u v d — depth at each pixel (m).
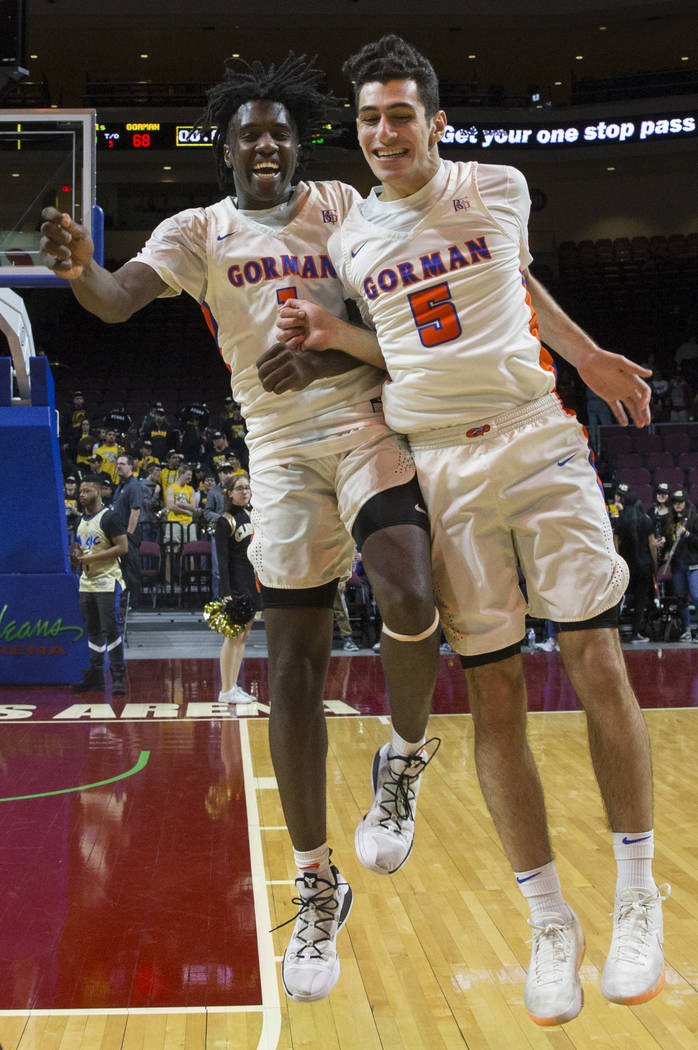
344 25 20.52
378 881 4.17
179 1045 2.81
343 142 19.86
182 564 12.34
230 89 2.50
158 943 3.52
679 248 21.45
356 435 2.42
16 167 6.71
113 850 4.56
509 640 2.29
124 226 21.88
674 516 12.40
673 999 3.10
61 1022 2.94
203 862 4.39
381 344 2.32
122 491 11.89
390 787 2.48
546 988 2.15
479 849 4.57
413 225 2.26
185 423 15.08
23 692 8.90
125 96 20.39
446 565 2.30
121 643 8.84
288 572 2.46
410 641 2.25
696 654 11.24
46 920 3.73
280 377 2.28
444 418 2.27
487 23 20.56
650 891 2.17
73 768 6.15
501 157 20.92
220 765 6.22
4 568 9.14
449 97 20.72
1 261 6.67
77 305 20.86
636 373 2.57
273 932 3.61
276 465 2.49
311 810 2.47
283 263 2.50
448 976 3.27
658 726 7.39
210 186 22.03
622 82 20.86
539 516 2.24
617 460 15.23
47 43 21.34
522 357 2.26
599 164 22.00
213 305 2.59
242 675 9.90
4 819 5.05
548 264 22.45
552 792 5.52
